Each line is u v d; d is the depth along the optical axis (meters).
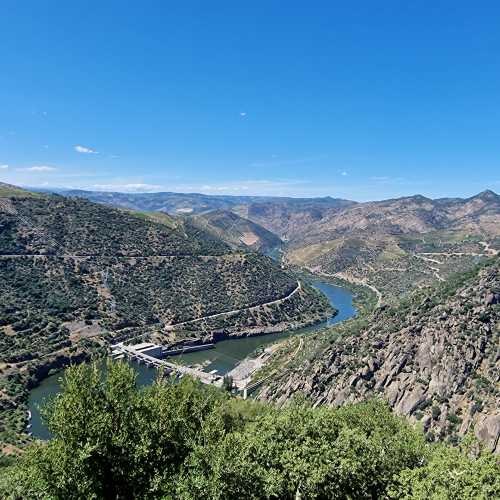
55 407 36.62
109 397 37.59
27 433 124.50
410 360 119.62
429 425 96.88
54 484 33.00
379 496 39.34
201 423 40.22
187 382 46.16
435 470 33.53
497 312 122.38
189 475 34.25
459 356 110.81
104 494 34.66
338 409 56.25
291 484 37.47
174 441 37.47
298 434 43.16
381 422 52.34
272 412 55.22
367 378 121.69
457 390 103.69
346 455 39.25
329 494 38.12
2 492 36.66
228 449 34.84
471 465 33.09
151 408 39.09
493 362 107.19
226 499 32.75
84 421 35.22
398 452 42.41
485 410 94.69
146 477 34.94
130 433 36.41
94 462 34.31
